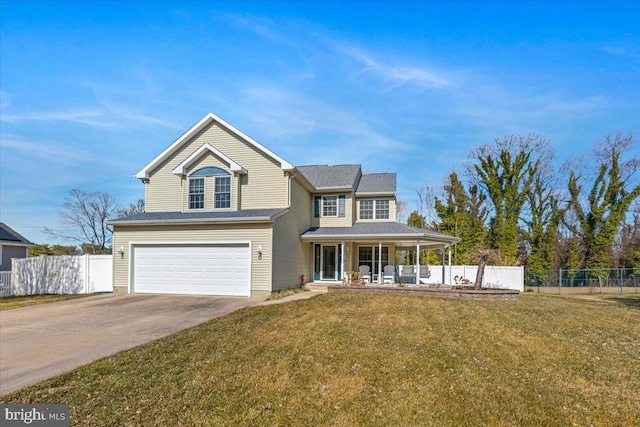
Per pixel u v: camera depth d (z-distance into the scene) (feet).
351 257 67.10
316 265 66.33
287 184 55.06
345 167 76.69
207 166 56.44
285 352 23.12
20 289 63.87
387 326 27.99
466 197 110.63
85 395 18.25
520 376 20.03
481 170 107.65
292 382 19.26
